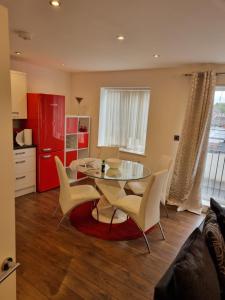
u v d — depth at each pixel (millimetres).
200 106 3381
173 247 2629
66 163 4520
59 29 2215
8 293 974
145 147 4227
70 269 2158
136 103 4340
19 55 3445
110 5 1667
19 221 3008
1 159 853
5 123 848
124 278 2086
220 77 3344
